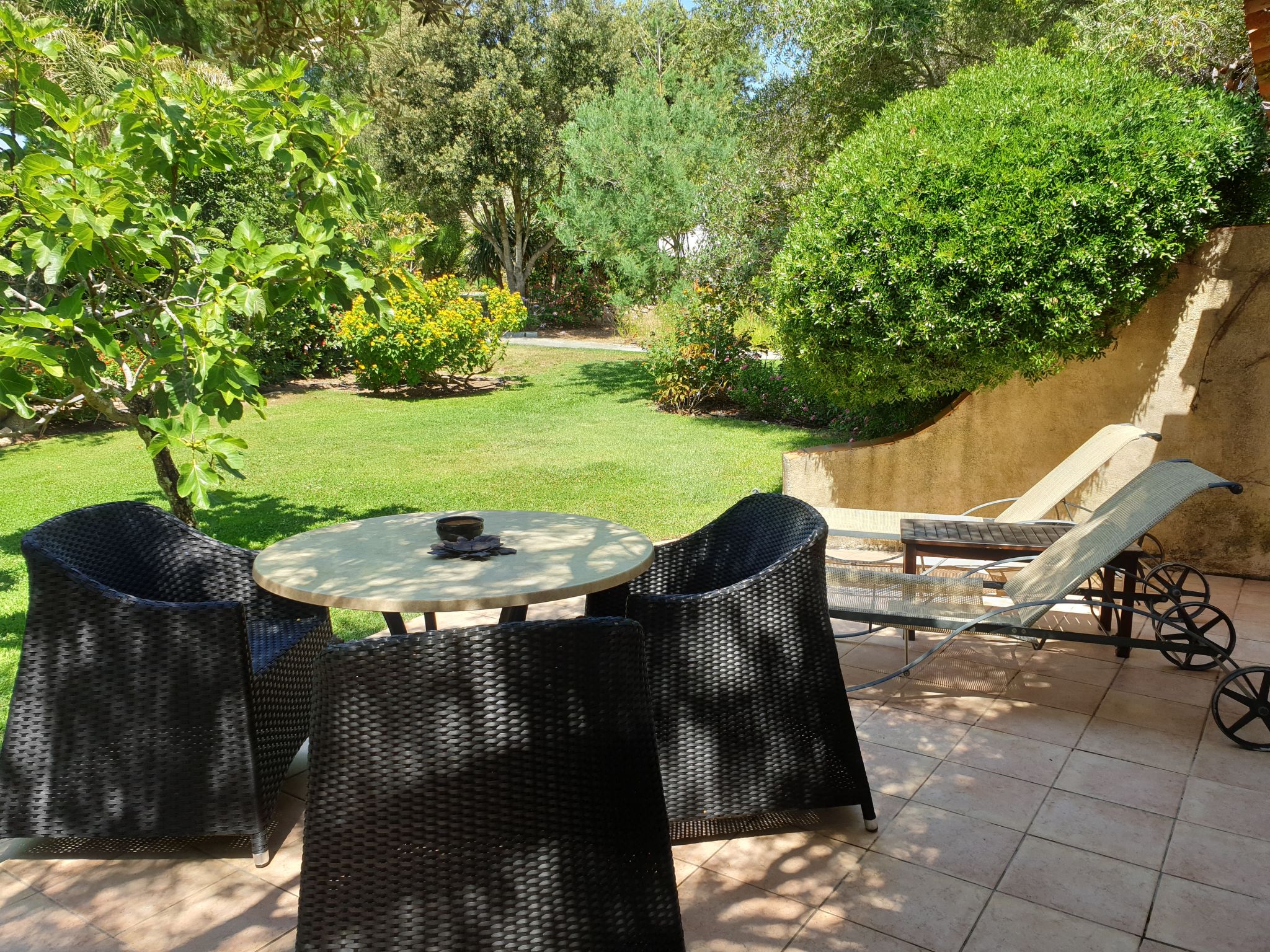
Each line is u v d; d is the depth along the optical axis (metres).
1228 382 5.15
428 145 22.23
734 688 2.65
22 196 3.37
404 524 3.39
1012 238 4.79
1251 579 5.27
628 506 6.98
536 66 22.59
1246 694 3.39
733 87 12.78
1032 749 3.23
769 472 8.20
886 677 3.79
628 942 1.92
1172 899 2.35
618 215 13.48
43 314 3.60
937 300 4.95
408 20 20.52
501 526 3.32
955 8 9.05
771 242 11.24
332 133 4.07
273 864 2.62
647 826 1.95
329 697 1.80
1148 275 4.96
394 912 1.82
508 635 1.81
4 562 5.82
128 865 2.62
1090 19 8.06
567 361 17.67
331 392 13.95
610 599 3.41
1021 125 5.11
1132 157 4.79
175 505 4.25
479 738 1.81
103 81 5.54
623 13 23.94
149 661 2.54
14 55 3.64
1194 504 5.32
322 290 3.89
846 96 9.56
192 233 4.31
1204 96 5.17
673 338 12.34
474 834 1.82
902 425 7.27
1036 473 5.77
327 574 2.68
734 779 2.66
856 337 5.31
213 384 3.49
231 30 8.67
